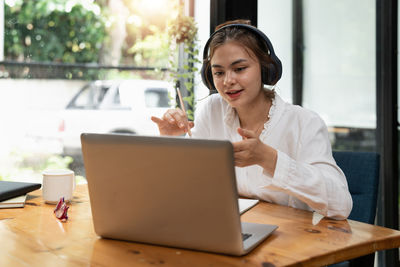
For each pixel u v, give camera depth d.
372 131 2.71
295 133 1.47
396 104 2.66
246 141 1.11
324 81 2.58
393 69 2.64
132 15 4.16
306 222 1.17
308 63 2.53
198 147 0.86
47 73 4.29
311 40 2.52
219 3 2.17
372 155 1.60
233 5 2.15
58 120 4.33
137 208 0.96
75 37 4.62
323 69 2.57
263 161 1.15
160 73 3.37
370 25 2.69
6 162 4.13
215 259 0.89
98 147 0.95
